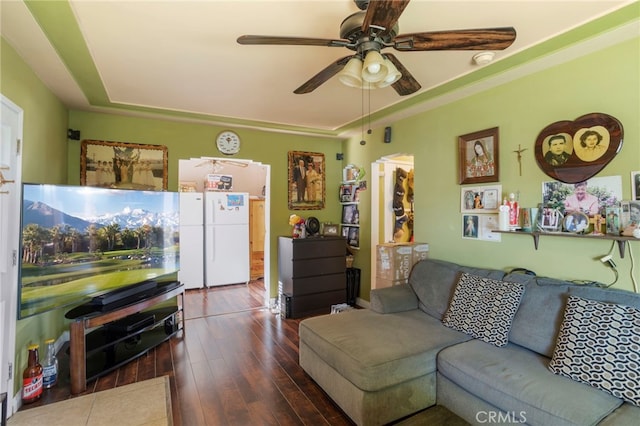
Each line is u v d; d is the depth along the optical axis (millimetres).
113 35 2023
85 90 2902
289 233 4660
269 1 1718
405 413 2029
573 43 2090
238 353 3041
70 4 1694
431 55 2291
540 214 2434
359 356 2008
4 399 1661
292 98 3209
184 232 5590
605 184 2098
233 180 7023
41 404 2225
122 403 2236
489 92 2824
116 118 3598
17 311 2102
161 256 3381
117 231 2953
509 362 1938
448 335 2338
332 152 4945
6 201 2039
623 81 2031
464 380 1920
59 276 2428
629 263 1997
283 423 2051
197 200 5707
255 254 6586
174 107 3463
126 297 2918
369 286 4438
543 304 2148
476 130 2934
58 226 2432
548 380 1725
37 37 1981
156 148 3771
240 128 4227
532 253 2502
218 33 2029
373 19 1389
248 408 2199
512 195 2598
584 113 2211
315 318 2719
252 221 6586
